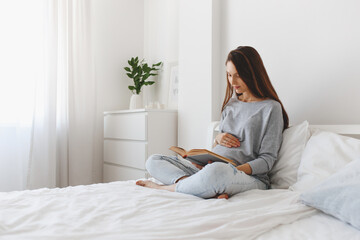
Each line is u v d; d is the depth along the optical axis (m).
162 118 2.57
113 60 3.24
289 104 1.92
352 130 1.47
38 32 2.65
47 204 0.99
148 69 3.06
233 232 0.79
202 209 0.97
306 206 1.02
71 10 2.83
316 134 1.49
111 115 2.95
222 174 1.16
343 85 1.67
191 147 2.48
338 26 1.69
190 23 2.50
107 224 0.84
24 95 2.61
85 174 2.90
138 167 2.55
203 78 2.38
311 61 1.81
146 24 3.41
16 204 1.01
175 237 0.74
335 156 1.30
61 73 2.82
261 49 2.08
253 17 2.12
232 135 1.60
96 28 3.14
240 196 1.18
